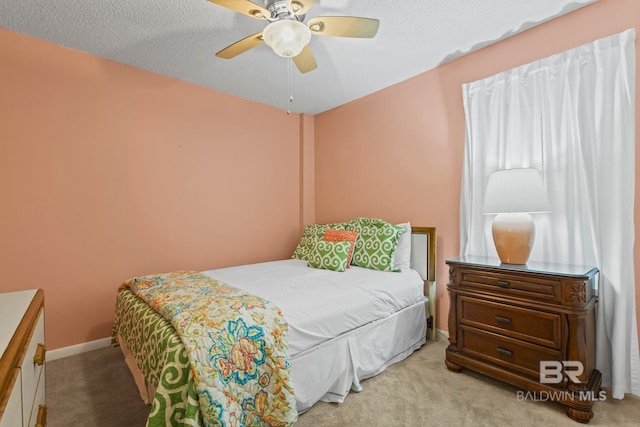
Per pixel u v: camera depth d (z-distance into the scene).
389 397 1.85
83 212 2.48
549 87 2.11
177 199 2.98
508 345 1.88
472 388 1.93
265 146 3.65
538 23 2.17
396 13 2.04
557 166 2.08
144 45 2.38
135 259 2.74
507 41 2.35
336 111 3.75
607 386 1.86
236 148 3.40
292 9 1.64
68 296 2.42
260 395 1.40
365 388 1.95
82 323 2.48
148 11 1.98
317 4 1.93
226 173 3.32
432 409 1.73
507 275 1.89
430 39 2.34
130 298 1.96
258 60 2.62
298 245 3.74
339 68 2.78
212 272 2.61
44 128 2.32
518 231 1.97
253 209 3.55
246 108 3.48
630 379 1.79
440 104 2.78
